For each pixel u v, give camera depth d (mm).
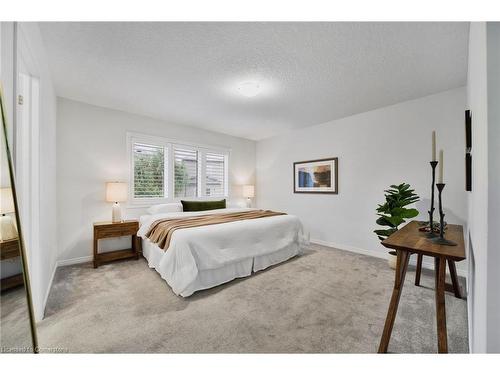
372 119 3537
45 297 2008
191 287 2148
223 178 5023
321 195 4230
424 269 2910
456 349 1458
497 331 723
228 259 2453
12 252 993
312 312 1885
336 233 3988
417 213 2660
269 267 2967
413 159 3098
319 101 3168
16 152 1241
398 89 2791
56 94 2939
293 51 2020
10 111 1161
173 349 1455
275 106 3377
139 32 1779
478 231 948
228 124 4320
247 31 1765
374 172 3504
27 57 1545
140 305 1982
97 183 3316
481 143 852
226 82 2613
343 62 2191
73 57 2123
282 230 3199
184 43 1914
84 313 1850
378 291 2270
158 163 3988
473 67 1350
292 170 4773
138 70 2354
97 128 3328
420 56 2086
